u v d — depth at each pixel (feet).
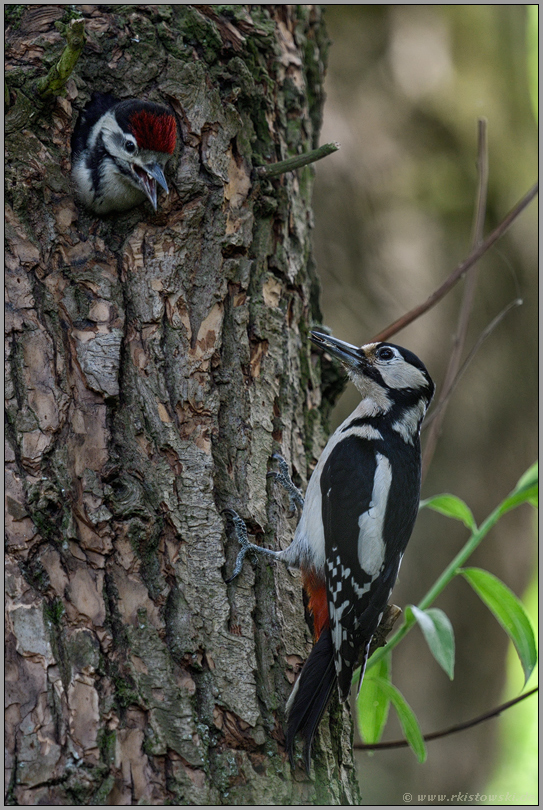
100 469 21.04
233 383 24.36
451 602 50.31
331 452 27.94
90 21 26.22
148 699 18.72
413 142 53.01
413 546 50.42
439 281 51.52
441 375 50.96
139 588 20.13
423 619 24.63
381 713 27.22
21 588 18.98
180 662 19.70
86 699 18.15
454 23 54.75
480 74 54.90
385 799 47.83
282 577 24.21
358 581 25.79
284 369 26.66
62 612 19.13
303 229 30.37
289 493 25.50
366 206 51.52
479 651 50.49
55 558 19.66
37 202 23.67
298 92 30.86
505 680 51.96
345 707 24.57
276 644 22.11
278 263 27.81
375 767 48.85
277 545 24.06
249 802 18.70
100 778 17.42
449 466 51.06
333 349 29.71
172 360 23.39
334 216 50.98
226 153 26.25
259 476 24.04
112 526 20.52
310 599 25.12
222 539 21.85
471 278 33.83
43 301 22.44
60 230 23.84
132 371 22.82
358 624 25.43
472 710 50.31
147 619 19.80
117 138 24.36
